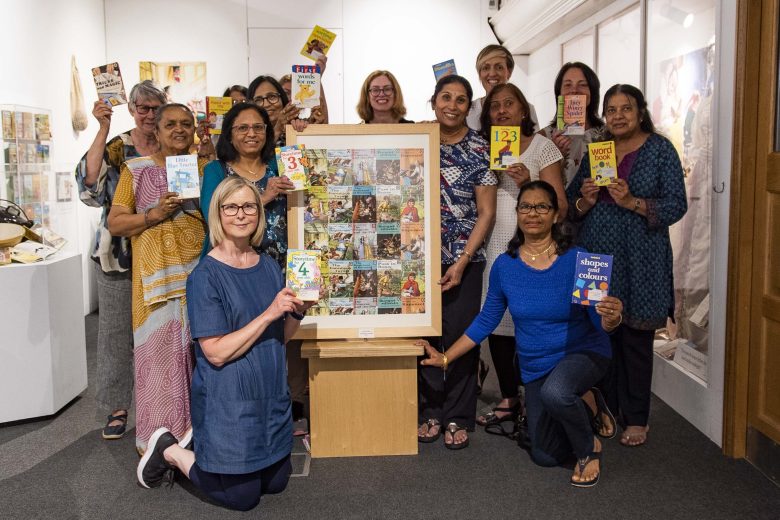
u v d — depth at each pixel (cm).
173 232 304
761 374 291
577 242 339
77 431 347
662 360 389
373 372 306
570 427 275
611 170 307
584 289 265
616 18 502
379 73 390
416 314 309
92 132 662
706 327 336
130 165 305
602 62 536
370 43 729
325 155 305
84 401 394
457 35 733
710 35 341
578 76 376
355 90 733
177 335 303
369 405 308
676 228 384
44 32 554
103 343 336
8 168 437
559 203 332
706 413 331
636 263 314
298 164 290
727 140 310
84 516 258
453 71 356
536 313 287
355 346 301
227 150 300
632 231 316
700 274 346
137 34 712
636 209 310
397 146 306
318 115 360
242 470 249
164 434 275
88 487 283
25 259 358
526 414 310
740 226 296
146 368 302
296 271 250
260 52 723
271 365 259
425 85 736
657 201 310
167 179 299
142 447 304
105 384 337
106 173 333
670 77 397
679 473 288
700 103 353
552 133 371
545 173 332
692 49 364
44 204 468
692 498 265
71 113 608
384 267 308
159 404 301
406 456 309
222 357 247
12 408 354
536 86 738
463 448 318
